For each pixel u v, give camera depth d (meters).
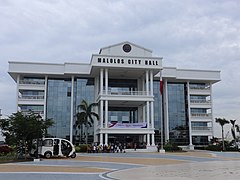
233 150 58.03
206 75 69.50
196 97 71.69
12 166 23.47
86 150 49.28
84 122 55.72
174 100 69.62
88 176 16.47
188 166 23.77
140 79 65.44
